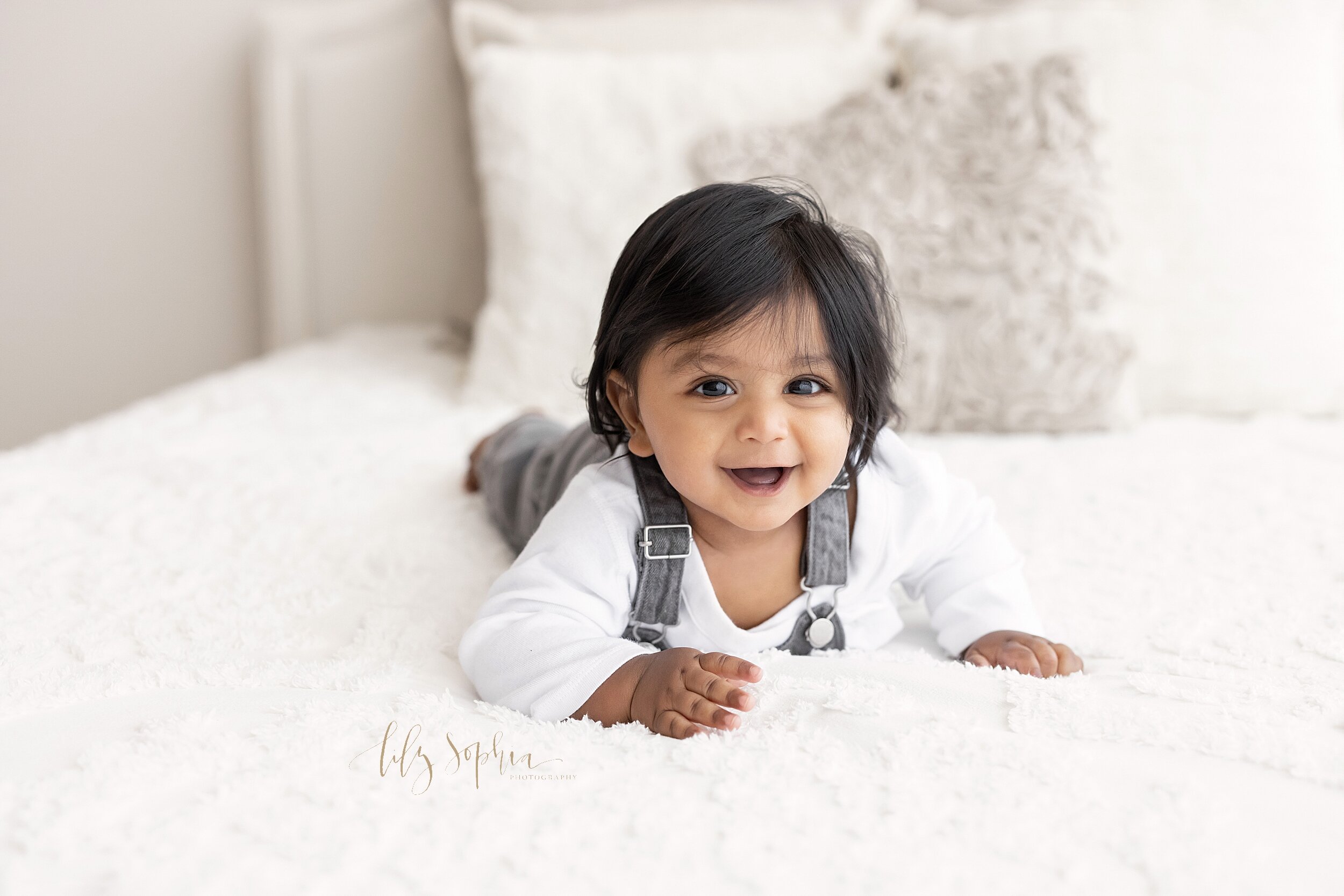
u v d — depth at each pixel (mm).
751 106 1913
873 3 2205
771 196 888
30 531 1217
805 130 1812
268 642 962
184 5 2613
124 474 1423
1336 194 1790
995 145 1701
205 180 2689
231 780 695
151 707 807
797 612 959
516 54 2012
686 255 840
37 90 2652
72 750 743
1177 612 1003
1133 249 1756
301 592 1066
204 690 848
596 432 975
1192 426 1668
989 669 863
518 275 1889
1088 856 606
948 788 675
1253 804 654
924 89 1758
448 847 622
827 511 938
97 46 2635
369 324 2660
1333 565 1095
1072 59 1725
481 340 1911
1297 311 1732
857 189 1722
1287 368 1727
